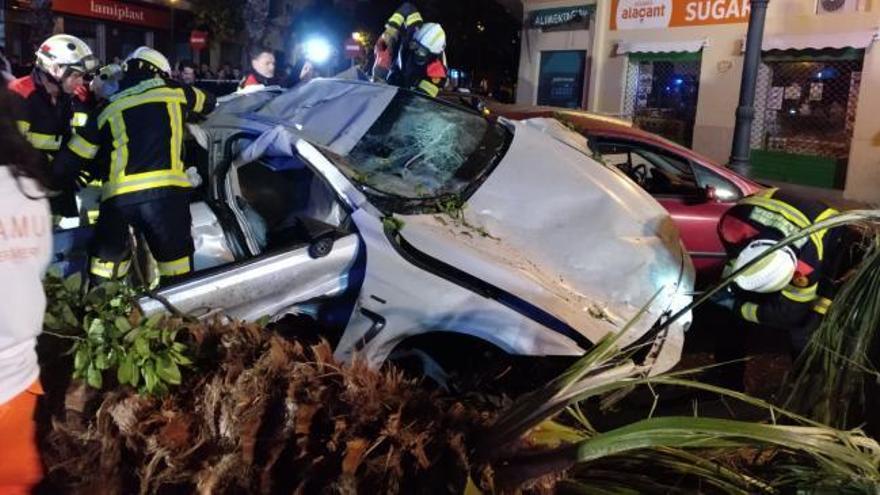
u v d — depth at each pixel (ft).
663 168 20.12
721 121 42.45
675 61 44.83
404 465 6.82
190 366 7.68
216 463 6.74
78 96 16.35
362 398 7.09
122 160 12.21
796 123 39.99
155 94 12.53
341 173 12.15
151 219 12.28
